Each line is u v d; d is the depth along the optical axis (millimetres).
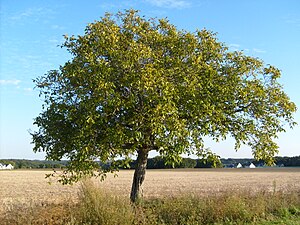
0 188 46125
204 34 17578
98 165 16125
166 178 72812
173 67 16172
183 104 15898
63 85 16516
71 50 16875
